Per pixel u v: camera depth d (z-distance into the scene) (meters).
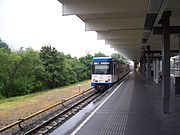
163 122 10.86
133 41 29.08
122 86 30.05
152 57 44.03
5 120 15.20
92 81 29.69
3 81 40.94
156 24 14.21
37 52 46.97
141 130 9.52
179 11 13.83
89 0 12.98
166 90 12.80
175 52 37.19
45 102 22.38
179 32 12.63
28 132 10.91
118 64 36.91
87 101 21.47
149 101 17.31
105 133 9.14
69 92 30.09
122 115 12.45
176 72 22.75
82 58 70.50
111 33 23.55
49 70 47.91
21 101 24.88
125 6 12.81
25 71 42.69
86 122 10.95
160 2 9.56
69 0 13.05
